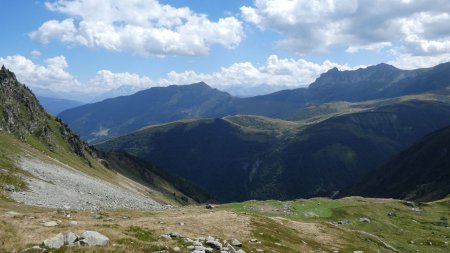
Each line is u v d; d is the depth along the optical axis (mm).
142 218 59031
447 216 134500
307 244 61938
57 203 81625
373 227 107750
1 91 172375
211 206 102938
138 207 116375
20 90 190625
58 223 42625
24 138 159125
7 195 73062
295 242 60562
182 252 36625
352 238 77812
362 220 111750
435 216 132500
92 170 199500
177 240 43094
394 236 104688
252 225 62656
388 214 125188
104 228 42062
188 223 56125
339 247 66438
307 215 105375
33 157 129625
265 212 99812
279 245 54406
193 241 42812
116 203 111562
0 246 29312
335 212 113250
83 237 33875
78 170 168250
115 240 36750
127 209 94188
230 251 42719
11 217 42781
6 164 98125
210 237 45656
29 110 185625
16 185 83125
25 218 43312
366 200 145375
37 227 37406
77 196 98875
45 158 144250
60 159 170125
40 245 30922
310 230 75062
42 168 117062
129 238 38500
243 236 54594
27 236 32844
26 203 72625
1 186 77312
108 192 132875
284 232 65812
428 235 108188
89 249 30656
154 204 158875
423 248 96000
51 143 180625
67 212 58750
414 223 120812
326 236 73125
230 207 101938
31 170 105875
